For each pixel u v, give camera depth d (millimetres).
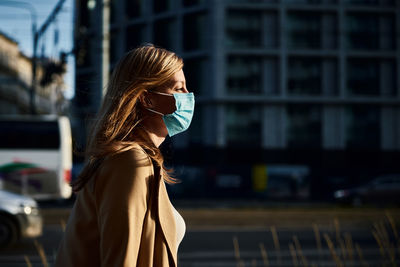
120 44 37562
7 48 51156
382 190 23094
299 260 7871
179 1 35406
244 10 34188
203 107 33781
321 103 34625
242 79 33938
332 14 35062
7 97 49719
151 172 1266
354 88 35000
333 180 32969
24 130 17781
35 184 17562
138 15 37250
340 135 34594
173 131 1434
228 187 29656
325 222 13656
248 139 33688
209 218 14359
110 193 1199
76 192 1332
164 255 1253
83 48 13047
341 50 34688
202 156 33344
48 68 18000
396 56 35156
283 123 34094
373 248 9188
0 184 17438
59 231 11555
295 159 34094
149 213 1241
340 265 4113
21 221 8500
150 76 1347
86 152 1346
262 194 29562
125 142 1285
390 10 35188
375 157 34906
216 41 33469
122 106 1325
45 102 59844
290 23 34719
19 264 7352
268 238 10578
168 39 35750
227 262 7781
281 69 34062
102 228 1180
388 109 35250
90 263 1245
